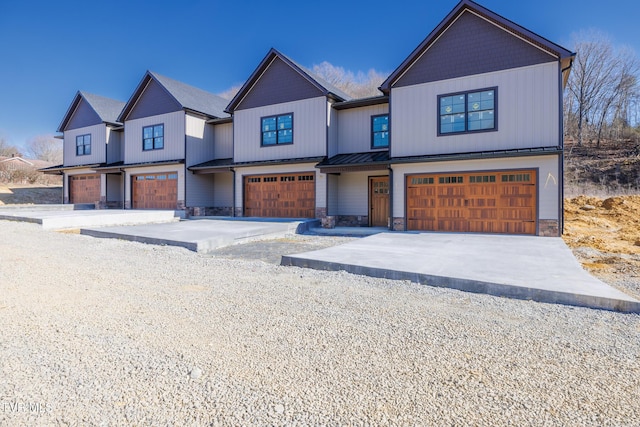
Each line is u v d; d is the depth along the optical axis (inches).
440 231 503.2
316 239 471.2
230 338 135.3
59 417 86.7
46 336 134.6
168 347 126.6
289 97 657.0
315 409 90.9
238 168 706.2
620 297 174.2
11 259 284.2
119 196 934.4
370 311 167.9
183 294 194.2
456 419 87.4
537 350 127.3
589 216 645.3
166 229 470.6
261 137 687.1
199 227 497.4
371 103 616.4
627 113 1424.7
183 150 755.4
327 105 623.2
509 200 466.6
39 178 1392.7
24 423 84.1
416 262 262.7
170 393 97.6
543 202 444.8
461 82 494.3
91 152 946.1
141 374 107.5
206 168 729.6
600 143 1418.6
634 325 153.6
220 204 809.5
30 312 161.0
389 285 218.4
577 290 186.2
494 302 186.2
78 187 984.9
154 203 808.3
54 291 196.1
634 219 608.1
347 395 97.5
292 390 99.9
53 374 106.7
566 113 1541.6
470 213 488.4
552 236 438.9
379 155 585.3
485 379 106.7
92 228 479.5
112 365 112.8
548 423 86.2
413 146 521.7
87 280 222.4
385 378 106.8
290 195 658.2
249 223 556.7
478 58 485.1
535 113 453.4
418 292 203.8
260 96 688.4
